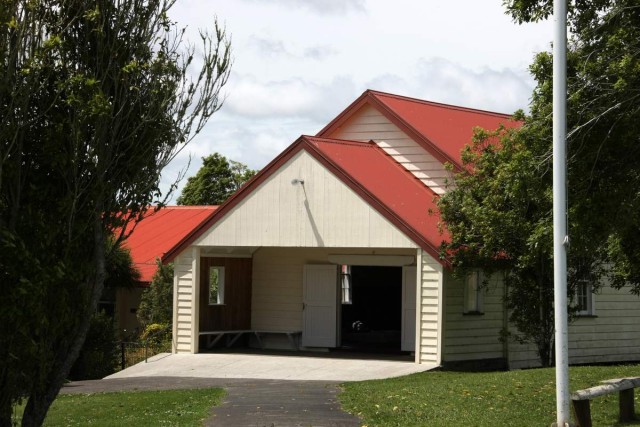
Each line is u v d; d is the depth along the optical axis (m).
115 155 11.50
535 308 23.80
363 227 25.31
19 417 16.50
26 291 10.40
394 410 16.06
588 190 15.85
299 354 28.23
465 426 14.27
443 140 28.44
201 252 29.12
